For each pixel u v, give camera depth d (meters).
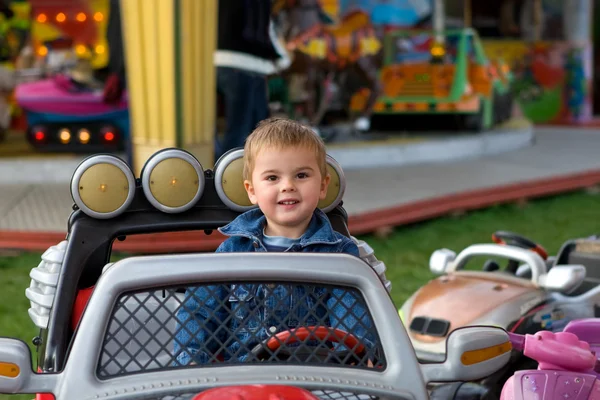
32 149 14.48
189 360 2.90
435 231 10.50
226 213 3.73
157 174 3.60
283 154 2.90
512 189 12.72
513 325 5.29
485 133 18.20
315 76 14.61
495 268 6.25
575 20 24.98
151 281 2.55
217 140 10.84
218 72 10.27
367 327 2.65
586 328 4.23
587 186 14.00
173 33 8.77
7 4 18.03
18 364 2.46
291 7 14.36
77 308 3.43
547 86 25.11
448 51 17.84
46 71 15.80
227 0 10.11
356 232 10.04
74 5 18.33
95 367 2.48
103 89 13.95
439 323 5.42
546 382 2.96
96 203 3.53
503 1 25.17
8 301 7.37
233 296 2.84
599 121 25.56
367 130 17.56
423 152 15.65
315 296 2.65
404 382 2.57
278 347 2.75
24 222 9.88
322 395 2.53
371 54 15.05
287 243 3.08
